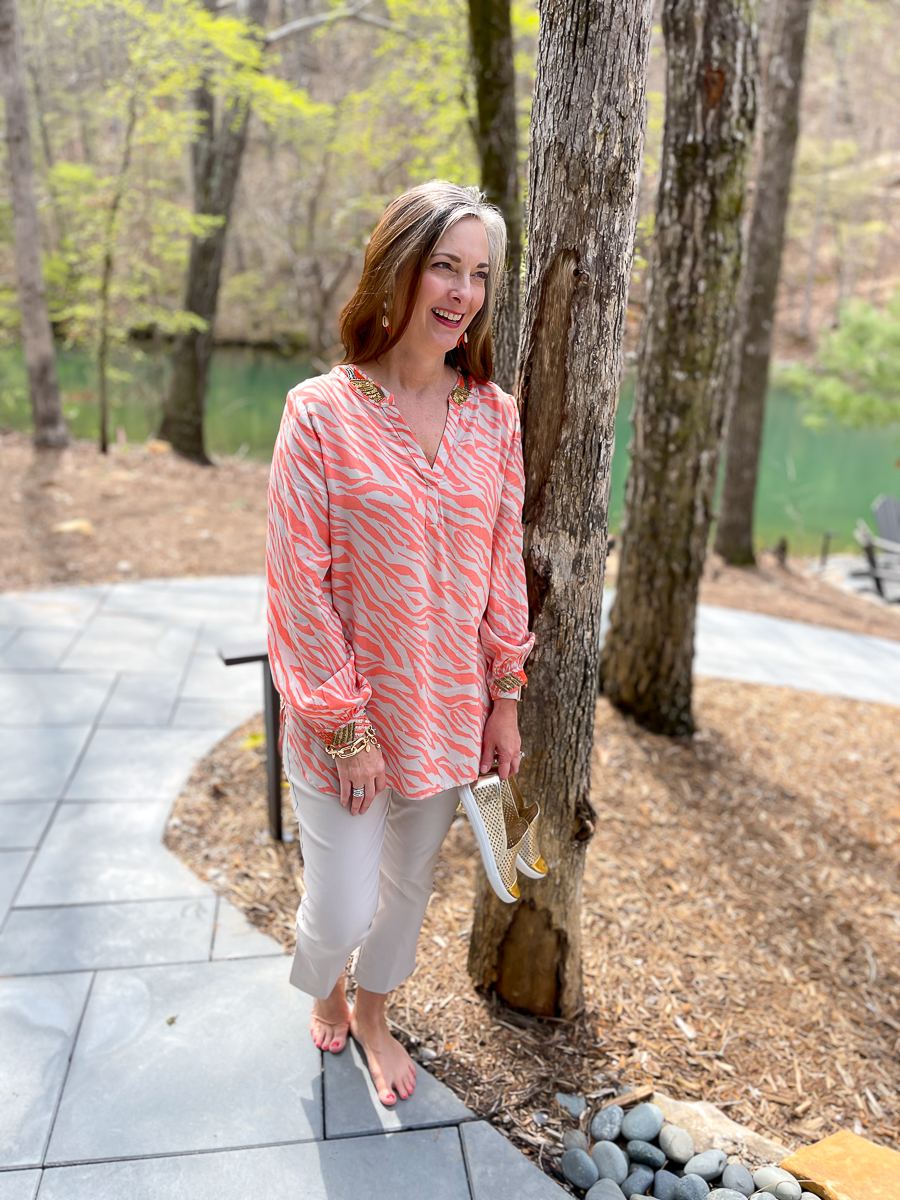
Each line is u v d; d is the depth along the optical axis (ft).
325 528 4.41
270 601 4.58
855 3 42.32
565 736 5.93
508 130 9.62
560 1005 6.75
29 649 13.43
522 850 5.24
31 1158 5.38
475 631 4.88
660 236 10.84
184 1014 6.59
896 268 95.50
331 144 32.55
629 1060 6.55
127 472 27.27
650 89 13.62
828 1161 5.53
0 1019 6.44
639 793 10.84
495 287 4.68
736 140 10.19
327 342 56.03
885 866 9.93
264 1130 5.66
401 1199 5.29
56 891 7.93
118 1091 5.90
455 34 19.63
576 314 5.04
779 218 25.55
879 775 12.24
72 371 48.98
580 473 5.36
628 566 12.21
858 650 19.03
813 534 35.37
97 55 29.71
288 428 4.35
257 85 25.72
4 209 35.22
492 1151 5.63
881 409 36.86
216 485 27.55
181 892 8.02
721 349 11.09
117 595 16.29
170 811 9.34
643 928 8.18
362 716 4.53
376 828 4.99
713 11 9.71
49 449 28.60
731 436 27.50
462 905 8.05
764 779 11.69
